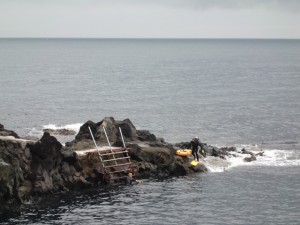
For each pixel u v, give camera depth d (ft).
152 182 189.47
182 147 223.10
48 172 173.17
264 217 152.46
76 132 284.41
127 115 360.69
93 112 372.17
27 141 173.17
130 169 191.83
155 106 408.05
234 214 154.92
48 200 165.37
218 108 398.83
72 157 181.47
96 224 144.77
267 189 181.78
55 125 311.06
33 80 625.41
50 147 171.83
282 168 212.23
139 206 161.58
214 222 147.95
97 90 526.57
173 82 633.20
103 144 205.57
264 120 343.05
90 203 163.63
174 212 156.25
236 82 634.02
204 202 166.40
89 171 185.57
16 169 162.81
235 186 185.06
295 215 154.51
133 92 513.86
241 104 423.64
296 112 379.96
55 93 487.61
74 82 614.75
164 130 304.71
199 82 634.43
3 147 165.89
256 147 256.32
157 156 200.44
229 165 214.28
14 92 484.74
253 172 204.95
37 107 388.78
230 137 284.20
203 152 218.38
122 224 145.18
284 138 282.36
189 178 195.42
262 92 518.78
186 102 435.53
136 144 201.87
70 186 177.37
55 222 145.48
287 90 538.47
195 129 308.19
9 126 305.32
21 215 150.51
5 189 156.66
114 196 171.73
